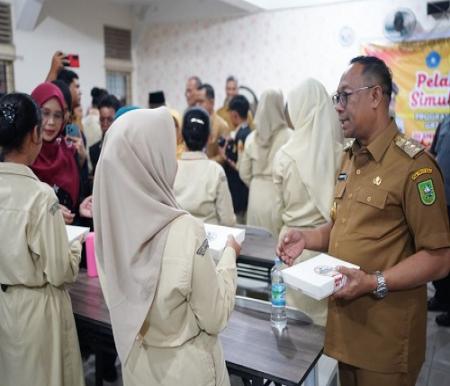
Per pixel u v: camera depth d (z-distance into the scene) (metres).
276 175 2.13
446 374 2.38
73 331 1.56
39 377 1.45
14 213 1.36
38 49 5.24
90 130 4.34
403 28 4.84
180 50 6.43
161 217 0.99
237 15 5.88
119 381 2.30
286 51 5.60
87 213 2.11
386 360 1.28
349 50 5.19
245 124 4.05
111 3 6.26
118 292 1.01
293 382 1.19
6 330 1.44
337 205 1.41
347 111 1.27
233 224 2.34
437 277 1.19
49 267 1.40
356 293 1.19
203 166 2.21
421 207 1.17
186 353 1.05
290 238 1.51
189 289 0.99
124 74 6.72
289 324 1.51
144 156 1.01
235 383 2.23
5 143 1.40
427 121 4.88
